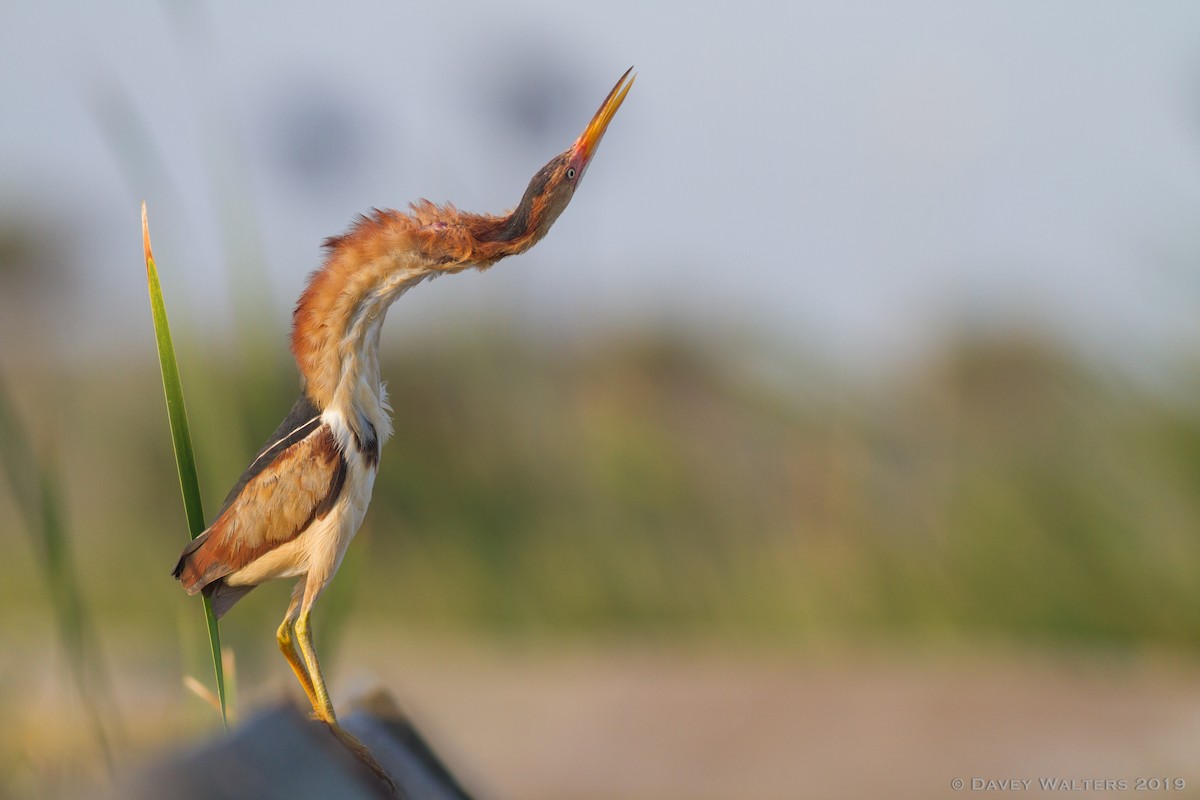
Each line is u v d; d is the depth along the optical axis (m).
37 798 8.67
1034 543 18.91
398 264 7.02
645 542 21.06
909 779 13.41
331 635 9.01
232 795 4.39
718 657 18.61
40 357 23.09
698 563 20.83
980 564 19.09
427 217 7.12
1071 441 19.20
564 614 20.45
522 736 15.62
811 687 16.81
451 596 20.72
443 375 22.84
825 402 22.03
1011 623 18.66
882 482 20.70
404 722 6.61
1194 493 17.95
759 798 13.20
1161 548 18.22
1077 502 18.80
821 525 20.80
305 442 6.99
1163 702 15.39
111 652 17.12
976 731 14.81
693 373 23.30
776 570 20.38
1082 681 16.33
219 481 9.12
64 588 7.82
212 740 4.65
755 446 21.91
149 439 22.50
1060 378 19.80
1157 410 18.42
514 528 21.47
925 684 16.56
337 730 5.82
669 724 15.81
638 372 23.36
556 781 13.95
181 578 7.18
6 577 19.11
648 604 20.42
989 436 20.30
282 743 4.76
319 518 6.96
